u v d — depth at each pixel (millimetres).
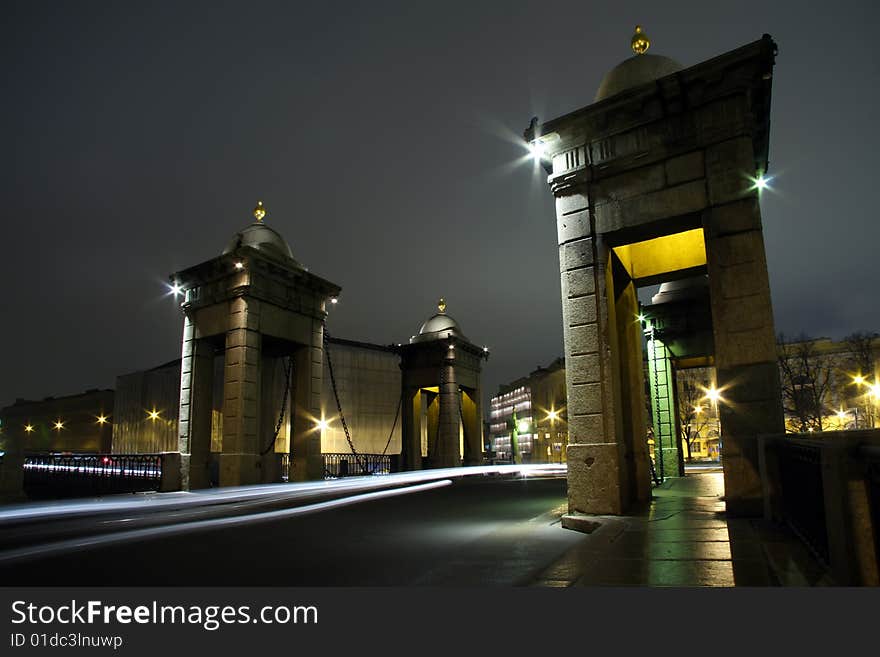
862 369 60344
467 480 31078
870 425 59312
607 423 11680
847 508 4090
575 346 12344
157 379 51969
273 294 23844
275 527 13312
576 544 7734
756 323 10320
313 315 25891
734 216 10914
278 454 25922
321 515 15523
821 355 63688
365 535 11680
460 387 40062
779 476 8844
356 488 23766
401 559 8969
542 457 78500
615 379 12164
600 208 12602
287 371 26859
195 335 24172
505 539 10156
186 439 23234
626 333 14266
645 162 12086
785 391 51156
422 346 38438
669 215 11641
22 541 12172
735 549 6770
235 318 22625
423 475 31141
